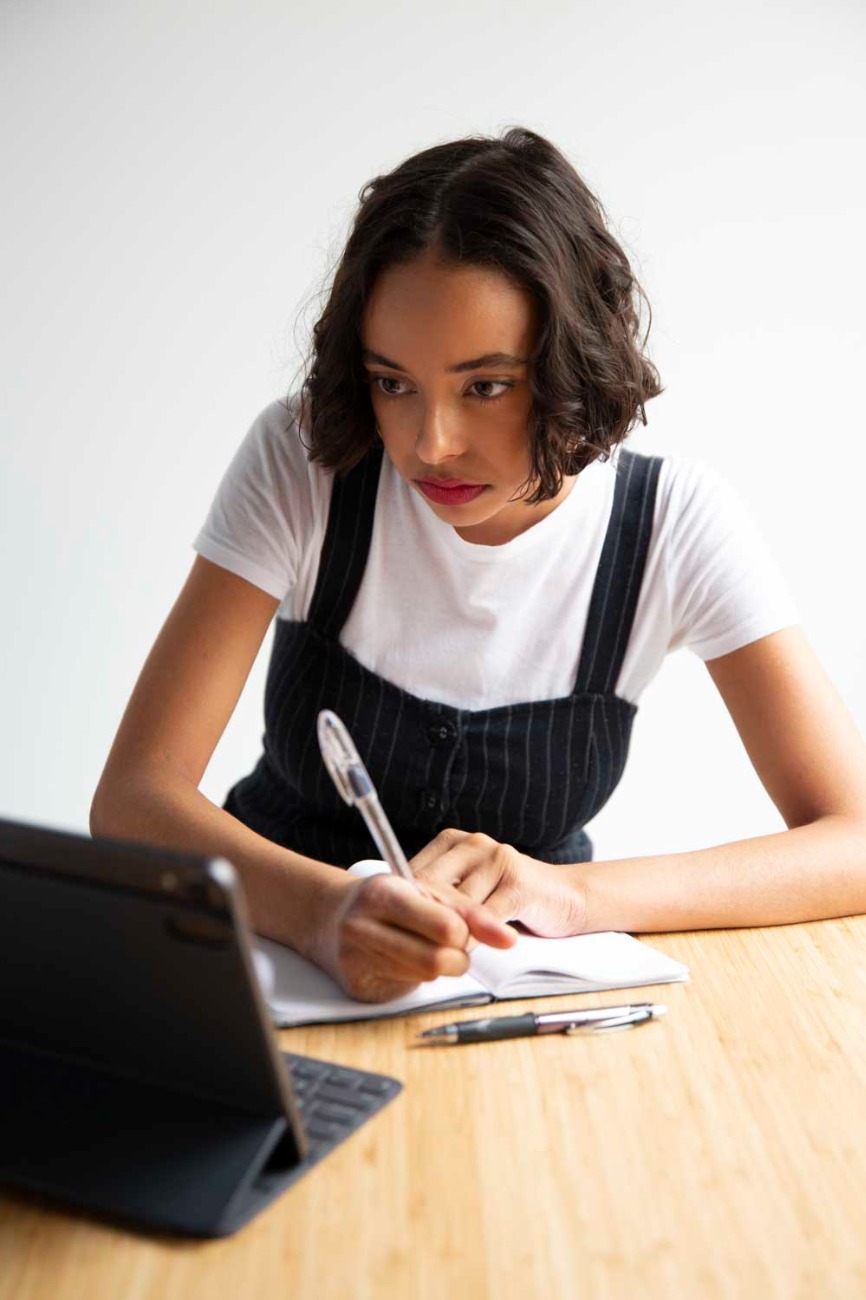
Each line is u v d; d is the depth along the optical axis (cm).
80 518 251
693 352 240
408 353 107
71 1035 73
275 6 234
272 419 135
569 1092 81
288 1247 66
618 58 232
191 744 123
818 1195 71
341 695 134
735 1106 80
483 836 107
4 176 240
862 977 99
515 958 97
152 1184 68
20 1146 70
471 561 128
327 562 132
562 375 109
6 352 246
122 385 247
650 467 135
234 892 62
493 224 105
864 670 250
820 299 238
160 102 238
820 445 243
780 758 127
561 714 133
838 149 233
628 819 262
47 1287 62
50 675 257
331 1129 75
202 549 131
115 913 65
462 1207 69
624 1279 64
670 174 235
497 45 233
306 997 92
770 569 134
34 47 236
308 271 241
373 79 235
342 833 136
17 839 66
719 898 108
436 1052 86
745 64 231
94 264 243
